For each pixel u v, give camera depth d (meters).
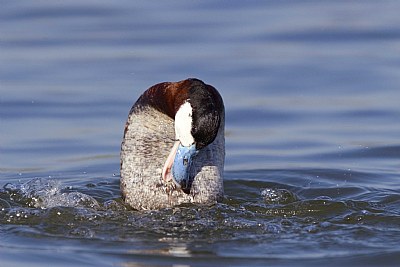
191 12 22.47
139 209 11.61
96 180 13.63
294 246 10.18
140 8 22.58
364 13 22.70
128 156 11.73
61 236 10.55
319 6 23.39
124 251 10.02
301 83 18.28
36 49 19.81
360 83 18.27
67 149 15.12
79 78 18.22
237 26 21.50
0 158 14.73
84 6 22.48
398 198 12.49
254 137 15.84
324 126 16.25
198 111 10.75
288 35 20.97
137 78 18.14
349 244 10.23
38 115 16.55
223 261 9.72
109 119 16.36
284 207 11.83
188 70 18.66
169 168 11.09
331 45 20.48
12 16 21.75
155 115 11.68
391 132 15.91
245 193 12.95
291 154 15.03
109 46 20.05
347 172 14.05
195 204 11.48
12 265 9.61
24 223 11.08
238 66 19.00
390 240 10.36
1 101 17.08
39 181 13.17
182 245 10.18
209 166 11.61
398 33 21.11
